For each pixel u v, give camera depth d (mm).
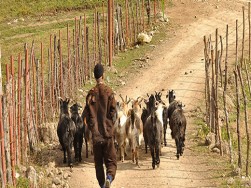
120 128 20953
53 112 26234
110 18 36906
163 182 19531
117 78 35125
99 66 11969
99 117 11742
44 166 20578
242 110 30016
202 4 50719
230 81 32844
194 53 39594
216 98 23312
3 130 17469
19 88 20078
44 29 47219
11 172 17953
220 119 27219
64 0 53688
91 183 19438
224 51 39375
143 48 40844
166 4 50906
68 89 29375
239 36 42969
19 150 20016
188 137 24703
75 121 20891
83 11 52062
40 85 24312
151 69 36875
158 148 20531
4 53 40094
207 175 20328
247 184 19312
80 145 21172
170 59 38625
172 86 33469
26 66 21438
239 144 20828
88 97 11836
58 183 19047
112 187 19000
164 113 23422
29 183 18188
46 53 38969
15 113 19531
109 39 36812
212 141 23547
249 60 37344
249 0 52094
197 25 45781
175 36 43344
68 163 20641
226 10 49312
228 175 20219
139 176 20062
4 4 53500
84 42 33188
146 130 20625
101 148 11789
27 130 21734
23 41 42781
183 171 20688
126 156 22109
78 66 31594
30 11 51781
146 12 48500
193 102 30422
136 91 32906
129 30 41781
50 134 23469
